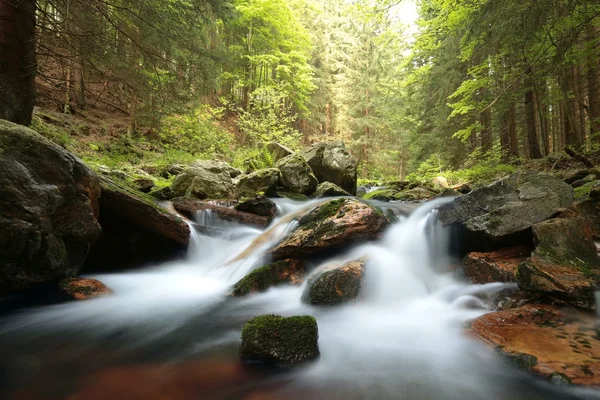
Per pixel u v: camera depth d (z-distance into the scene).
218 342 3.30
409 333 3.48
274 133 20.53
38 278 4.23
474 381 2.61
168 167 12.47
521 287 3.54
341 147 11.92
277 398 2.39
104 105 16.81
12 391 2.45
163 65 8.09
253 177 9.99
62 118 12.99
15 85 5.37
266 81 25.22
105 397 2.37
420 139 20.45
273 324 2.88
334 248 4.96
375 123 28.45
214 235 6.75
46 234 4.15
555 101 12.88
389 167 30.52
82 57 6.75
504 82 11.41
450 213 5.44
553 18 6.46
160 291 4.88
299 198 9.99
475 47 10.40
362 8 9.02
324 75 31.28
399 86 29.53
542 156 14.27
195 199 8.43
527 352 2.58
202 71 8.43
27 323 3.71
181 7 7.56
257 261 5.24
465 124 17.14
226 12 8.25
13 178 3.82
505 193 5.10
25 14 5.36
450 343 3.12
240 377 2.66
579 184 7.49
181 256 6.25
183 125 16.58
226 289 4.82
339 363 2.89
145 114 12.72
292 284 4.71
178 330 3.59
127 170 10.95
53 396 2.39
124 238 6.30
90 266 5.87
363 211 5.17
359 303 4.04
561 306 3.27
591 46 10.11
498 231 4.60
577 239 3.93
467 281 4.67
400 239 5.61
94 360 2.94
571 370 2.33
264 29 24.22
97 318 3.88
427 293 4.52
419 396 2.42
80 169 4.69
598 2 6.18
